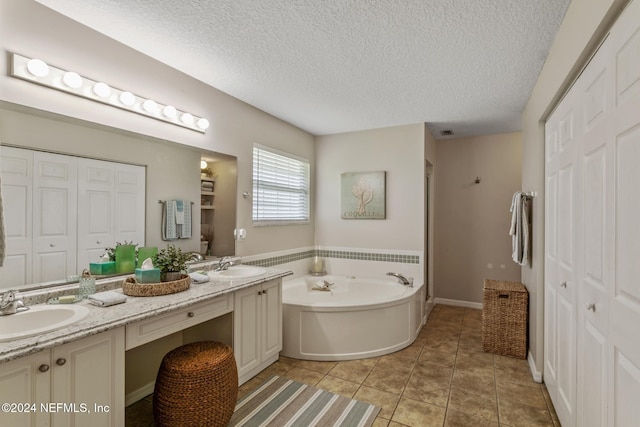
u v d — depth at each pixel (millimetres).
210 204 2793
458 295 4559
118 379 1498
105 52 1990
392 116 3535
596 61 1417
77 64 1851
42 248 1736
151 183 2311
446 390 2350
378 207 3992
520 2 1628
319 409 2098
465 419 2004
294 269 3955
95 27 1907
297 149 4012
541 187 2459
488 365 2760
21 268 1655
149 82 2252
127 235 2154
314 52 2166
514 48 2074
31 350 1167
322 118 3631
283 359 2873
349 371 2645
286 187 3826
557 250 2084
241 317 2312
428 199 4469
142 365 2244
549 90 2102
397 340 3057
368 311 2908
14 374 1162
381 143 4016
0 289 1581
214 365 1806
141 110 2195
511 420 1995
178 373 1738
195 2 1665
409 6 1669
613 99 1244
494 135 4340
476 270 4453
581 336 1621
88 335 1339
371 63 2311
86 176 1937
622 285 1181
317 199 4406
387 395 2279
